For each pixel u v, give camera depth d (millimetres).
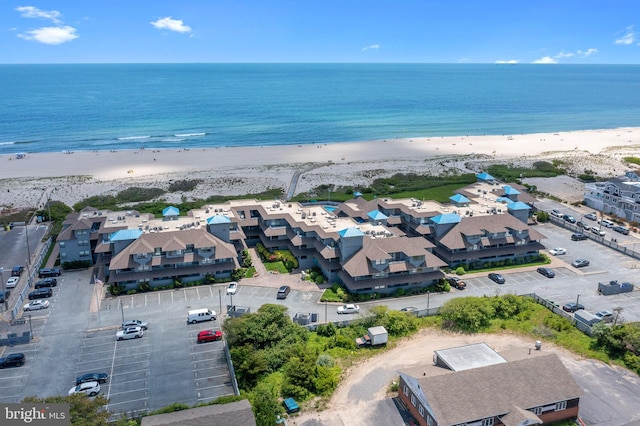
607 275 106875
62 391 68125
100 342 81000
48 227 141125
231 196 167000
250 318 78250
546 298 95938
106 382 70062
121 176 193125
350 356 76062
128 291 98625
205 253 103062
